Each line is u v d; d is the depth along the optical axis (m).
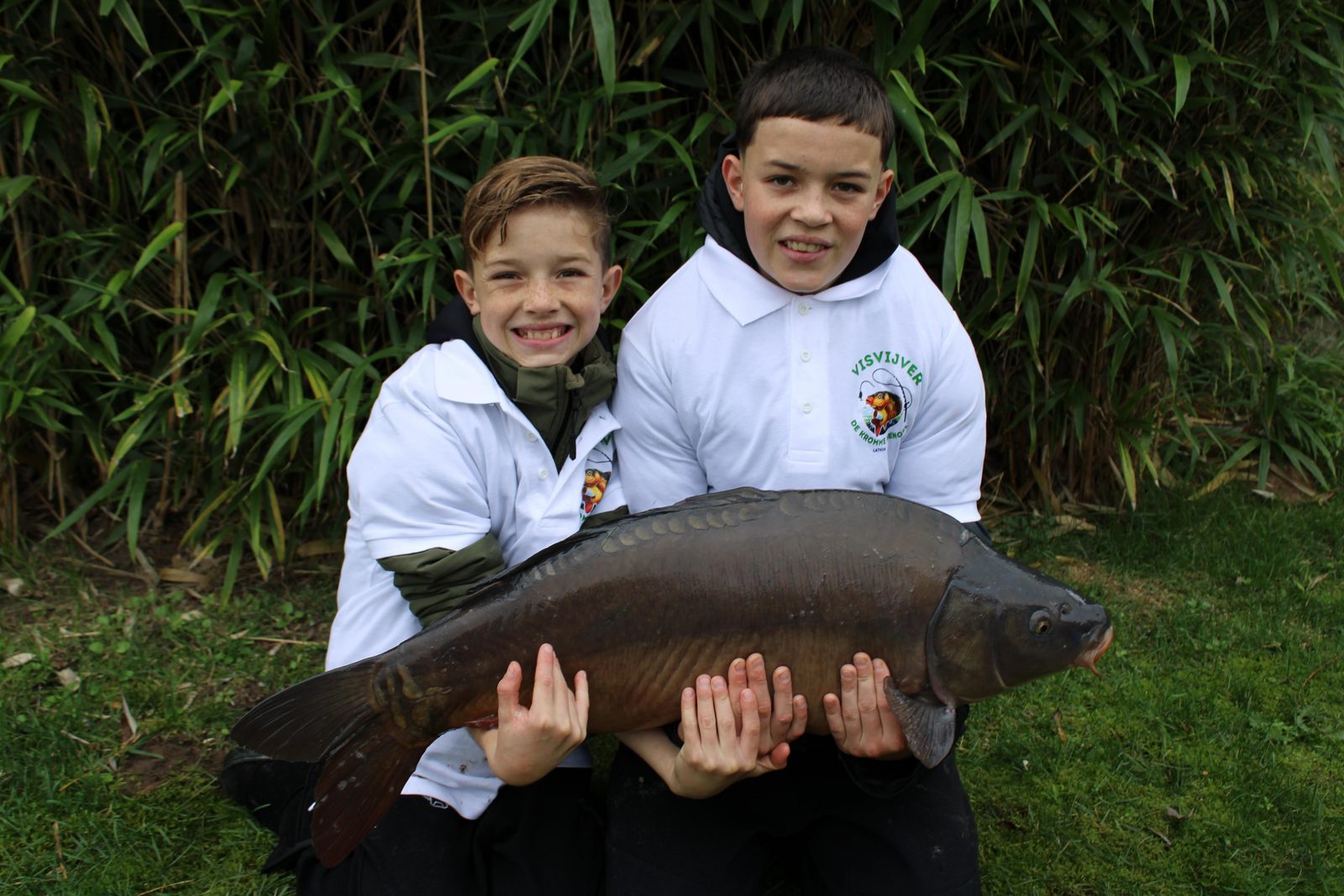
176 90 3.33
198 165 3.22
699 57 3.36
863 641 1.96
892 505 2.02
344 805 1.94
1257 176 3.78
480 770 2.24
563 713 1.91
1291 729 2.86
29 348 3.27
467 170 3.36
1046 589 2.00
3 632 3.12
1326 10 3.52
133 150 3.34
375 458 2.19
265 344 3.29
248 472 3.48
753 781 2.23
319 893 2.17
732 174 2.31
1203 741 2.81
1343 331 5.07
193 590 3.38
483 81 3.20
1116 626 3.35
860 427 2.33
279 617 3.27
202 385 3.34
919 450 2.44
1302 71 3.70
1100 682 3.05
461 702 1.94
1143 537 3.81
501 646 1.92
